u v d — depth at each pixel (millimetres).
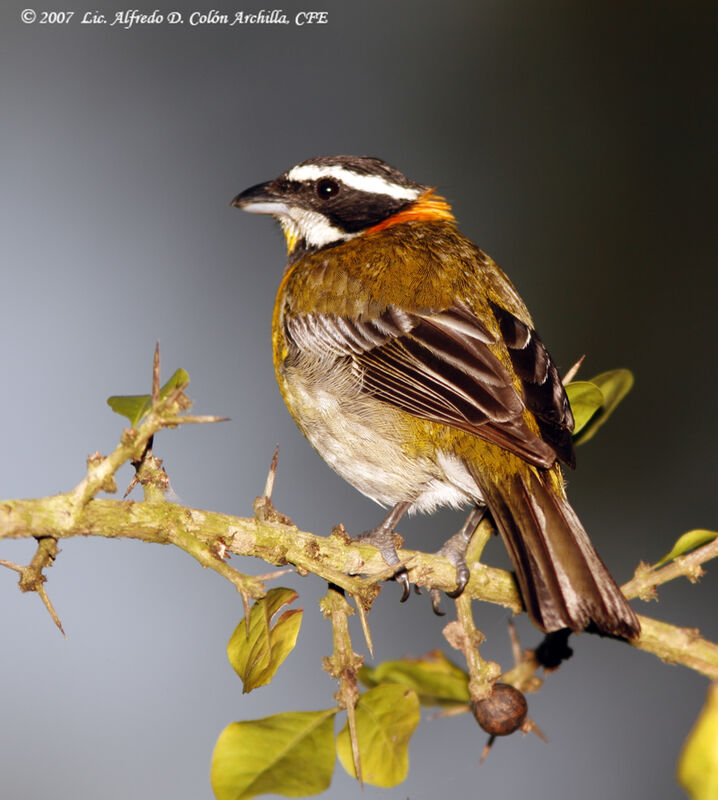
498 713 7812
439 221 11953
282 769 6551
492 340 9703
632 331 18141
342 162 12195
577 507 17156
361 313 10062
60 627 6316
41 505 6281
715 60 19297
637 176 19062
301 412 10383
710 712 6121
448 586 8133
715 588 16016
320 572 6895
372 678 9141
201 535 6773
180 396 6188
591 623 7758
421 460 9664
